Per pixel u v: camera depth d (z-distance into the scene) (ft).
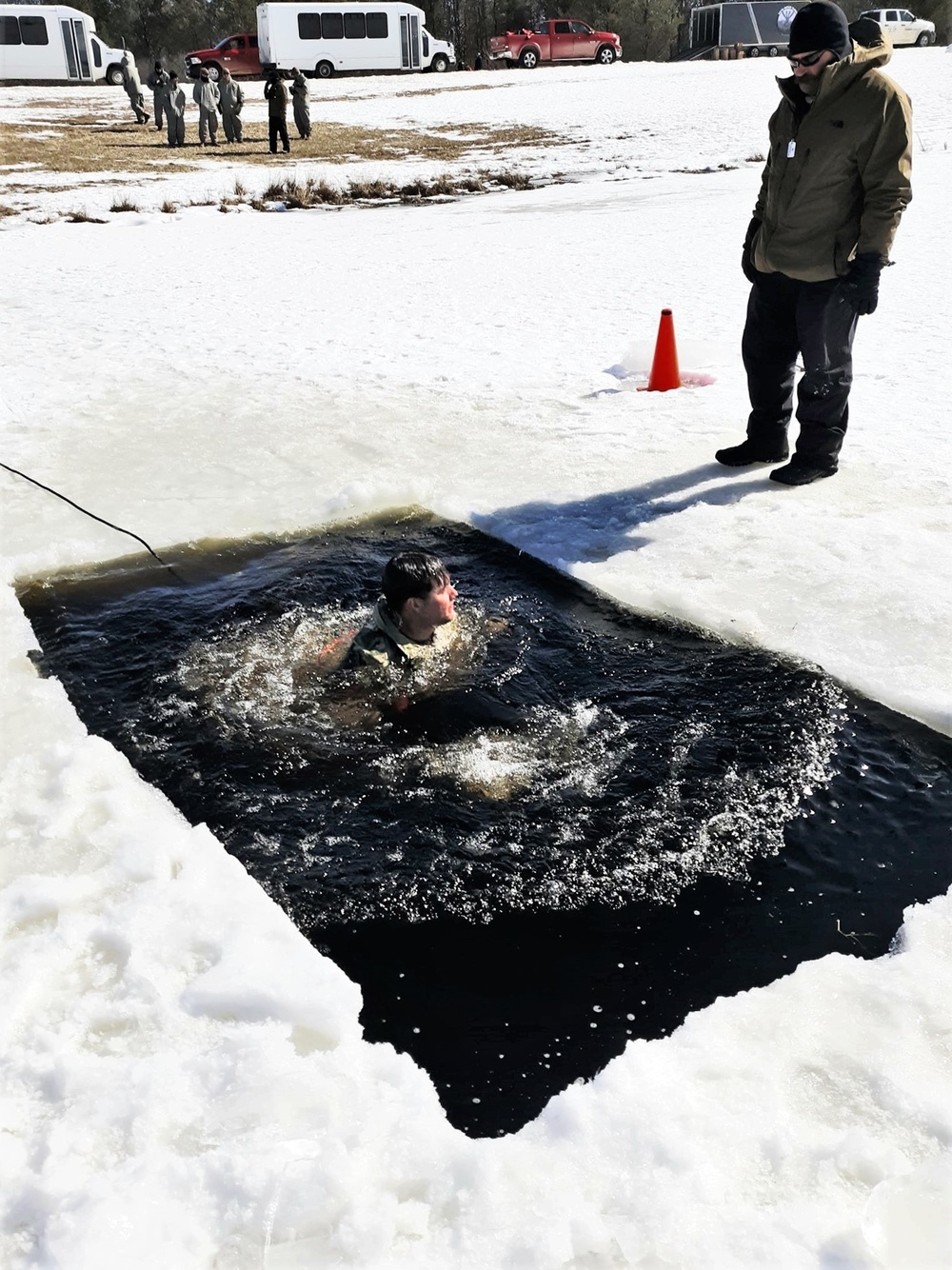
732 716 12.14
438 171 74.43
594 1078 7.51
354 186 67.56
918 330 28.30
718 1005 8.11
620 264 41.55
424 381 26.14
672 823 10.48
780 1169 6.71
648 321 31.83
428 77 137.59
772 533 16.55
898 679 12.50
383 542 17.33
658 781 11.07
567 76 133.28
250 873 9.89
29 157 79.92
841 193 16.26
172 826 10.27
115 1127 7.04
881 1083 7.34
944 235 42.22
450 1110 7.49
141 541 17.24
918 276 35.27
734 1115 7.09
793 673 12.88
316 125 99.86
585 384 25.48
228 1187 6.55
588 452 20.76
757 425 19.17
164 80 93.35
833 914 9.32
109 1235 6.21
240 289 39.45
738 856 10.03
